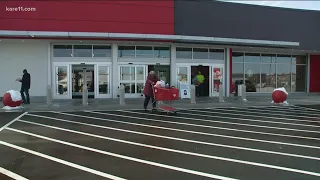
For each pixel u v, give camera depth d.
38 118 11.23
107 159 5.96
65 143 7.27
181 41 19.19
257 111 13.75
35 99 18.30
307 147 7.05
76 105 15.11
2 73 18.31
